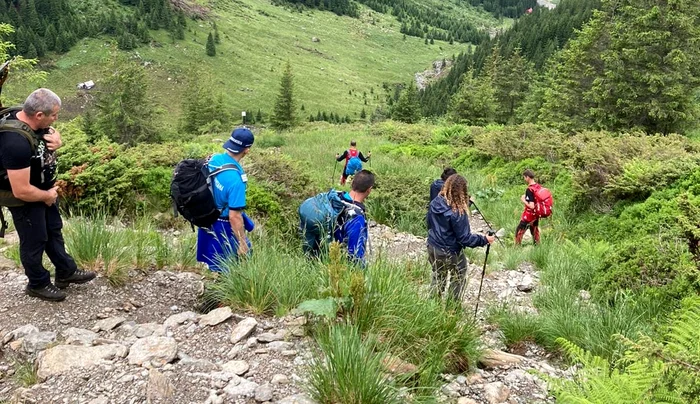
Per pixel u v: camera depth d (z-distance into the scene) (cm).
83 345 349
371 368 288
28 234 389
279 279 433
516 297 656
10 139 354
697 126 2294
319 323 365
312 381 296
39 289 410
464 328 387
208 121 7412
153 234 596
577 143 1441
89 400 290
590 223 974
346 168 1429
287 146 2586
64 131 918
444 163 1859
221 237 451
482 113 4381
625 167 981
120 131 4725
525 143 1636
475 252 886
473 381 358
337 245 387
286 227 852
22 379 321
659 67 2169
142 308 436
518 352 457
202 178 436
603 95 2255
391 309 370
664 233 661
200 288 485
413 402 293
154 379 303
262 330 387
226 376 315
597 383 274
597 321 469
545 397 348
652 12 2089
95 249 476
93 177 789
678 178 899
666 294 536
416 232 1080
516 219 1175
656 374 232
